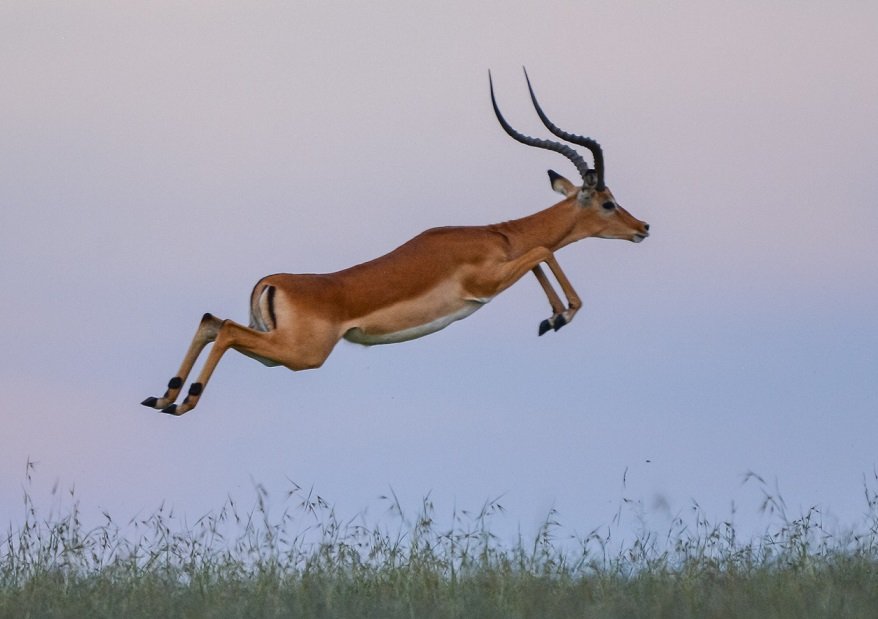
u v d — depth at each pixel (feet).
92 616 78.48
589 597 81.30
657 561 90.63
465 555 89.20
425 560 88.79
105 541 92.22
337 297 111.14
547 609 78.33
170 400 106.42
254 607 78.64
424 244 117.39
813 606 78.02
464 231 120.57
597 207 130.00
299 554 91.56
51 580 86.79
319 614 77.66
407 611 77.61
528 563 89.40
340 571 87.66
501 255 120.88
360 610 78.18
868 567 89.92
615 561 91.45
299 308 108.99
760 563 91.97
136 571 88.94
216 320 108.99
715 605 77.92
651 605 78.69
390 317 114.11
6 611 79.25
